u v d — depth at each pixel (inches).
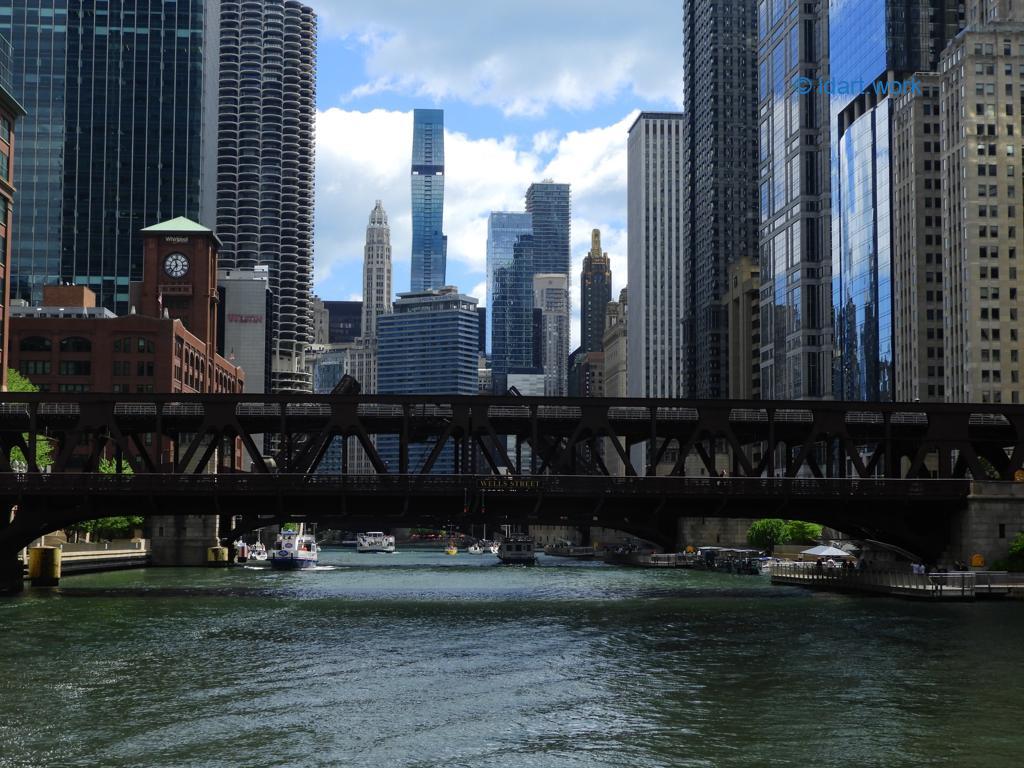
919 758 1610.5
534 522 4803.2
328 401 3946.9
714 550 7003.0
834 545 6525.6
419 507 4050.2
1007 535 4042.8
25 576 4630.9
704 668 2356.1
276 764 1572.3
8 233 5546.3
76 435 3873.0
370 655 2522.1
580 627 3102.9
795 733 1756.9
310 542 7303.2
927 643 2721.5
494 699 2017.7
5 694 2030.0
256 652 2556.6
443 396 3966.5
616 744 1691.7
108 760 1583.4
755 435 4384.8
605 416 3993.6
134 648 2600.9
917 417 4291.3
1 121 5408.5
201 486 3848.4
